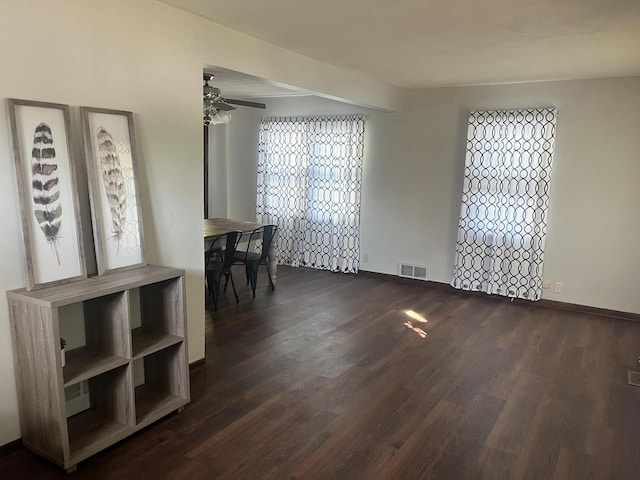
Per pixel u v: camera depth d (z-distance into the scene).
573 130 5.18
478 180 5.65
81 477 2.40
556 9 2.84
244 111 7.37
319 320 4.82
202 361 3.73
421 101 6.04
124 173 2.87
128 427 2.72
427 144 6.07
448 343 4.30
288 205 7.06
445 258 6.15
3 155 2.34
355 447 2.71
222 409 3.07
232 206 7.59
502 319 5.00
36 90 2.44
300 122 6.81
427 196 6.17
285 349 4.06
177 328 3.03
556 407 3.21
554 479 2.48
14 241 2.43
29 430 2.52
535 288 5.51
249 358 3.87
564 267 5.39
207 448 2.66
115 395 2.76
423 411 3.12
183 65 3.24
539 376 3.68
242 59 3.62
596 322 5.00
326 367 3.73
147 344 2.89
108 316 2.70
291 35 3.61
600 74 4.79
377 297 5.70
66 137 2.54
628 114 4.91
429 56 4.16
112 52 2.79
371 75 5.14
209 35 3.36
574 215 5.28
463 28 3.29
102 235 2.74
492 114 5.48
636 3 2.72
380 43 3.77
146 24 2.97
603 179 5.09
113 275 2.77
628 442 2.83
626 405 3.26
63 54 2.55
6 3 2.29
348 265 6.75
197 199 3.53
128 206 2.90
